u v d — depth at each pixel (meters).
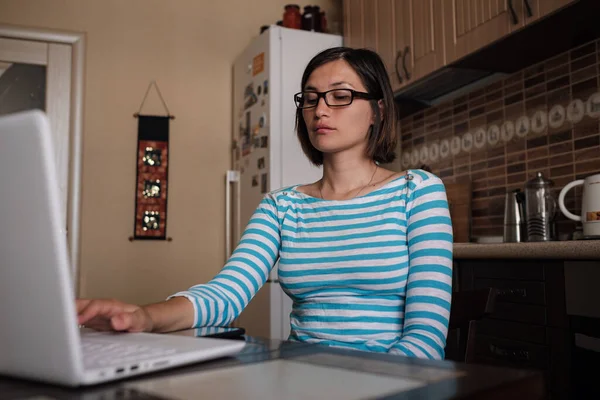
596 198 1.79
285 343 0.71
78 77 3.33
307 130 1.35
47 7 3.32
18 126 0.45
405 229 1.11
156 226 3.39
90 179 3.30
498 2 2.07
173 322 0.88
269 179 2.98
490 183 2.59
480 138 2.66
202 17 3.62
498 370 0.52
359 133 1.20
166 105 3.50
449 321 1.06
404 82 2.70
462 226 2.64
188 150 3.52
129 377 0.51
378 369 0.54
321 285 1.13
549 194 2.13
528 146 2.38
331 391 0.46
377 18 2.92
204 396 0.45
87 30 3.39
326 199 1.22
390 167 3.36
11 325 0.50
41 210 0.45
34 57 3.29
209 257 3.49
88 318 0.77
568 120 2.19
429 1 2.49
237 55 3.68
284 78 3.07
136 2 3.50
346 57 1.21
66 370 0.47
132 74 3.45
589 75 2.10
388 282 1.07
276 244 1.21
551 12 1.84
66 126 3.32
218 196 3.55
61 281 0.45
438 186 1.13
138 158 3.39
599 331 1.51
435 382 0.48
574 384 1.59
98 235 3.29
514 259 1.85
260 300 3.00
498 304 1.91
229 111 3.63
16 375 0.51
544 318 1.71
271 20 3.76
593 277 1.55
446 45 2.38
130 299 3.31
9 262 0.48
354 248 1.11
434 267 1.03
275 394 0.45
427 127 3.07
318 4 3.78
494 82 2.57
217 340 0.64
